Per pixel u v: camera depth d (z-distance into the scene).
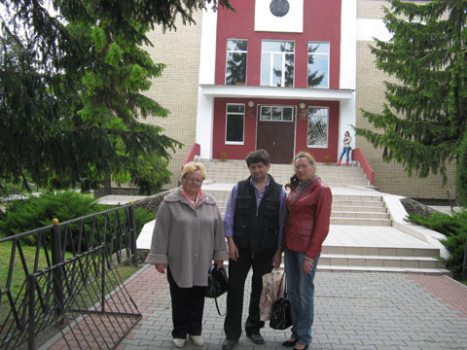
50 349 3.87
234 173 17.02
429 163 14.12
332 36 19.39
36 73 5.20
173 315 4.02
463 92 13.24
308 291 3.93
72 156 5.43
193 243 3.92
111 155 5.71
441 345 4.20
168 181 17.23
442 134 14.70
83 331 4.30
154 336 4.24
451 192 20.09
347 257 7.86
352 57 19.36
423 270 7.55
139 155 6.16
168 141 6.29
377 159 20.39
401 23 14.50
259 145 19.73
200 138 19.28
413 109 15.02
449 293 6.18
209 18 19.22
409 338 4.37
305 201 3.90
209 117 19.28
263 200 4.05
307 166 3.95
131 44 6.21
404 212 11.43
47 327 3.92
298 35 19.36
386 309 5.34
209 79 19.19
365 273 7.41
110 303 5.25
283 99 19.62
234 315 4.04
